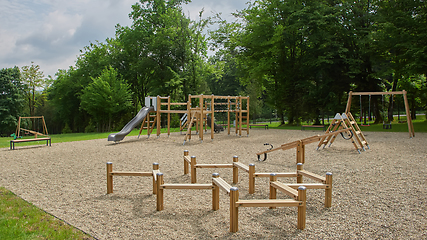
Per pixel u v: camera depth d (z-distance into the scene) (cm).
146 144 1384
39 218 432
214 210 463
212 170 771
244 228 392
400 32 2105
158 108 1705
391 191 550
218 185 431
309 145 1273
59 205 499
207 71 3603
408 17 2089
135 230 388
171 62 3403
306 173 528
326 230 381
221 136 1798
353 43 2592
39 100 5734
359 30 2459
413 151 1014
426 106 3247
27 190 598
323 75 2617
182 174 732
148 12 3650
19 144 1520
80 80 4150
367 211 449
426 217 418
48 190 596
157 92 3344
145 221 420
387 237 358
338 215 436
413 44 2050
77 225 408
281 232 377
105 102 3403
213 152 1105
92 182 661
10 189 608
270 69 2911
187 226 401
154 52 3419
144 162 902
